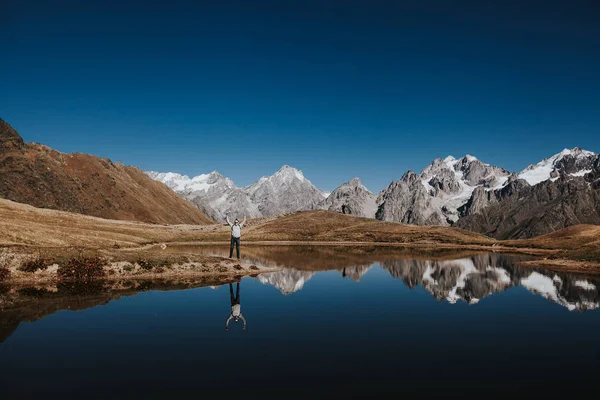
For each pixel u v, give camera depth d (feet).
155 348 56.34
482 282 132.46
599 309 86.99
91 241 233.55
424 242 486.79
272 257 231.30
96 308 82.28
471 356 54.60
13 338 60.95
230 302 89.76
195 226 621.72
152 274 130.00
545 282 133.18
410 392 42.63
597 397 41.91
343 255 261.44
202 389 42.60
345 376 46.75
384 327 69.36
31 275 117.70
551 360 53.36
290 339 61.26
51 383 44.01
